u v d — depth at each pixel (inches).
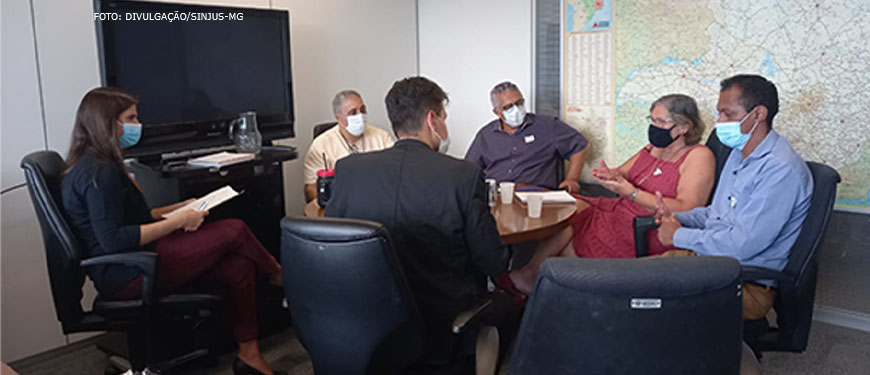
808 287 72.9
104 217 78.6
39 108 104.0
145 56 104.1
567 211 98.1
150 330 89.5
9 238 102.7
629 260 46.3
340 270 57.0
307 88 145.6
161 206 105.6
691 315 45.8
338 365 62.4
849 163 110.2
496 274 69.0
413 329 60.8
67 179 79.6
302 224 58.0
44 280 107.5
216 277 92.3
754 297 76.5
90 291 113.0
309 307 61.1
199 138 113.7
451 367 68.1
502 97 128.3
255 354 96.1
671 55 127.5
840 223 113.2
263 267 98.6
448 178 64.2
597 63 138.6
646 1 128.9
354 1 153.6
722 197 86.9
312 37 145.1
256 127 114.9
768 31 114.7
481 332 69.9
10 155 101.5
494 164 137.4
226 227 93.3
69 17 105.9
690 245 83.4
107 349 105.3
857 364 98.7
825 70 109.7
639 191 102.4
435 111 67.9
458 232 64.9
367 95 160.6
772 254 77.5
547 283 46.8
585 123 143.0
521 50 151.0
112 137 81.6
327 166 127.1
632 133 136.0
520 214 96.4
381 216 64.7
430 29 169.2
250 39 120.2
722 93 79.4
